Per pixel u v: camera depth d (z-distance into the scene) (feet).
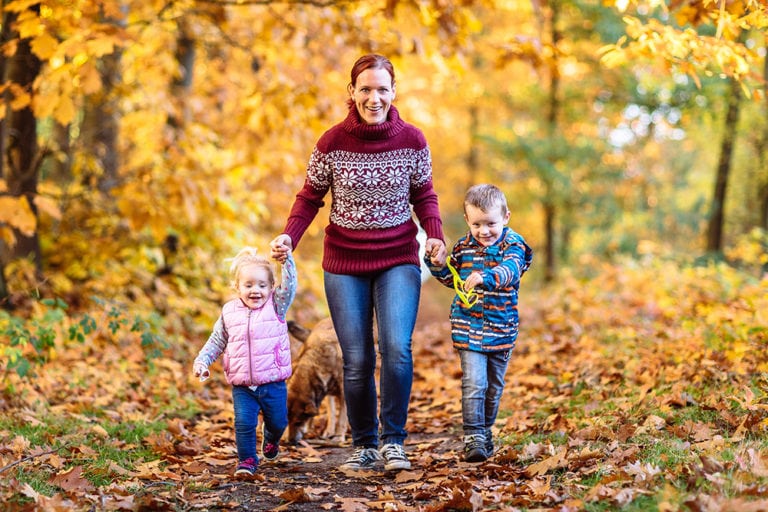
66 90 27.32
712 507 12.91
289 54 45.78
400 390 18.58
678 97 64.59
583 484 15.80
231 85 50.16
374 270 18.76
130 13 46.11
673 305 38.88
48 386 26.84
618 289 48.65
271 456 19.94
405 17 32.73
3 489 15.58
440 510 15.40
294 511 16.33
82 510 15.11
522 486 16.22
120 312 29.35
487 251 19.30
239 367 18.74
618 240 78.64
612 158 79.25
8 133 36.47
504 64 32.24
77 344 32.22
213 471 19.95
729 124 59.72
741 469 14.79
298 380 22.38
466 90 77.20
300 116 41.50
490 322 19.15
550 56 32.09
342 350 18.99
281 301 19.04
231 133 45.55
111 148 47.03
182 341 37.06
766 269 52.37
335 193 18.76
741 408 19.27
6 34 33.58
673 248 83.15
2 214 27.86
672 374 23.99
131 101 47.57
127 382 29.91
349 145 18.35
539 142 72.33
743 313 30.58
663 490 14.20
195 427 25.44
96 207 44.47
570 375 27.73
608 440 19.08
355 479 18.67
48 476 17.74
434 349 39.50
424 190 19.27
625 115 75.51
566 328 39.63
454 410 26.86
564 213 76.59
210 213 43.16
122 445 21.88
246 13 48.37
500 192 19.21
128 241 44.16
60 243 42.52
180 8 42.32
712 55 24.64
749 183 68.28
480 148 92.12
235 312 18.97
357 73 18.16
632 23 25.53
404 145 18.47
